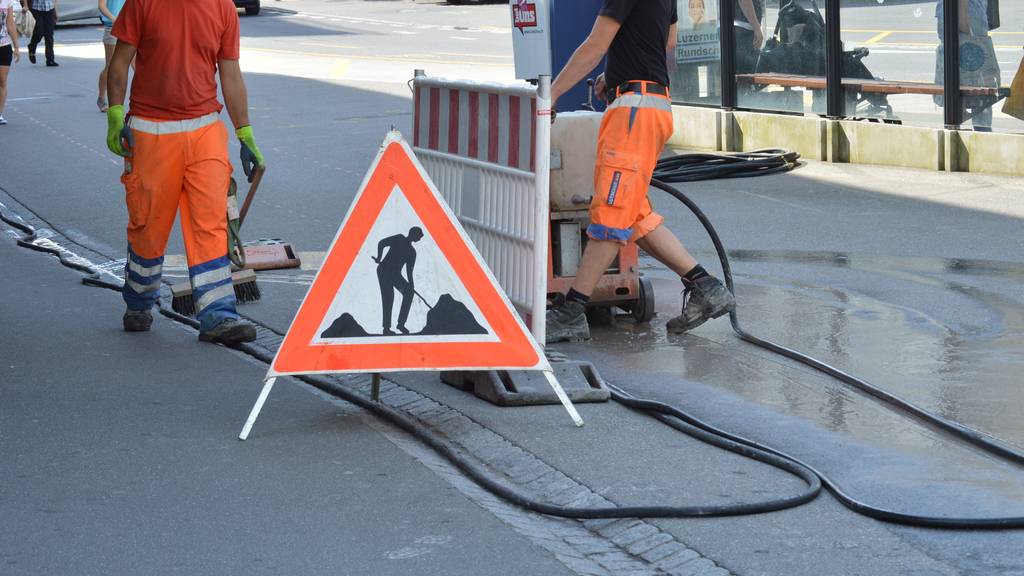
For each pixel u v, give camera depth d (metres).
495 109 10.43
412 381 9.69
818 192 17.50
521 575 6.37
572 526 7.04
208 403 9.27
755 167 18.92
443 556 6.60
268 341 11.03
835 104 19.84
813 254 13.98
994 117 18.17
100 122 26.92
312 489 7.54
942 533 6.77
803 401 9.07
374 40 46.97
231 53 10.88
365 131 25.02
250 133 11.16
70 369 10.23
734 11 21.02
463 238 8.43
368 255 8.40
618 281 11.30
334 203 17.95
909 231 14.92
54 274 14.05
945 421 8.41
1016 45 17.80
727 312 10.84
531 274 10.12
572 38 17.61
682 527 6.88
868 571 6.33
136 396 9.46
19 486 7.63
